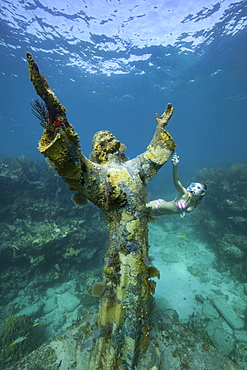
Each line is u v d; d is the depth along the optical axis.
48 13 14.84
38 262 6.75
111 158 2.19
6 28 15.86
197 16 15.54
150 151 2.23
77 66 22.25
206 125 67.88
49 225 7.75
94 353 2.04
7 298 6.34
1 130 64.06
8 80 24.31
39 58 19.94
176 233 11.16
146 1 14.13
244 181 9.68
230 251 7.81
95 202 1.94
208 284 7.29
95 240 8.40
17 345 4.71
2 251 6.67
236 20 15.70
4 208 8.12
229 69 24.00
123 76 25.08
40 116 1.44
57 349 2.36
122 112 43.31
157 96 33.34
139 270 1.85
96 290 2.01
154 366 1.92
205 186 3.33
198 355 2.27
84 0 13.91
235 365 2.19
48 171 9.94
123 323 1.83
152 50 19.42
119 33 17.16
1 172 8.98
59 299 6.63
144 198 2.04
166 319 2.74
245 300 6.36
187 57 20.80
